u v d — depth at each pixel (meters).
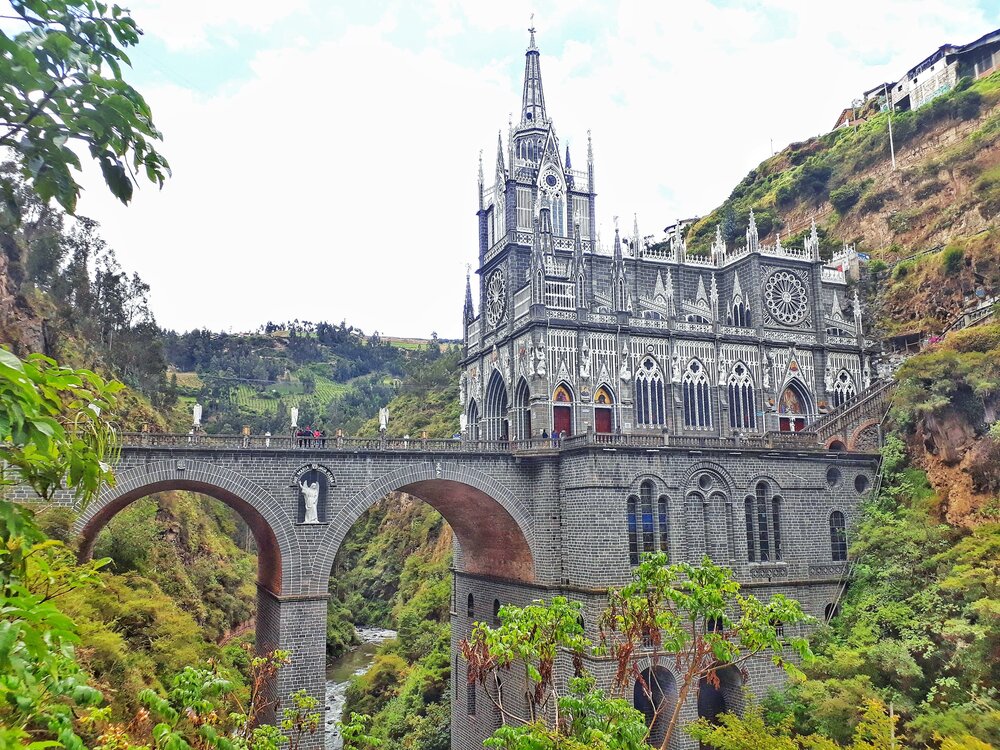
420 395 180.88
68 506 43.00
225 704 36.62
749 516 57.28
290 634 49.38
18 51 7.93
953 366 56.56
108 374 94.94
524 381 69.44
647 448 53.50
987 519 50.56
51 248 91.88
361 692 77.12
